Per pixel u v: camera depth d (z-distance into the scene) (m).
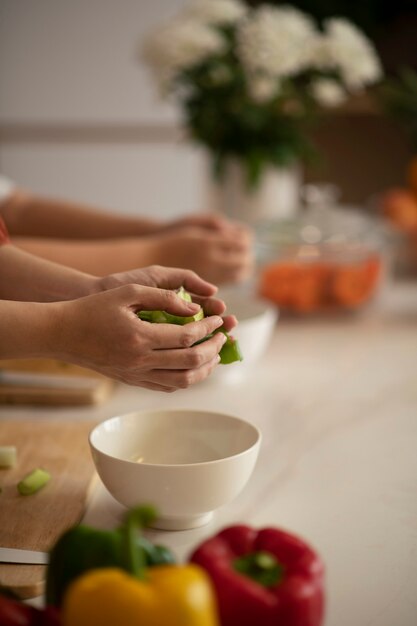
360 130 2.55
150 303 0.71
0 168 2.94
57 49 2.83
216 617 0.53
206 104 1.79
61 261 1.17
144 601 0.47
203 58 1.74
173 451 0.80
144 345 0.70
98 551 0.56
